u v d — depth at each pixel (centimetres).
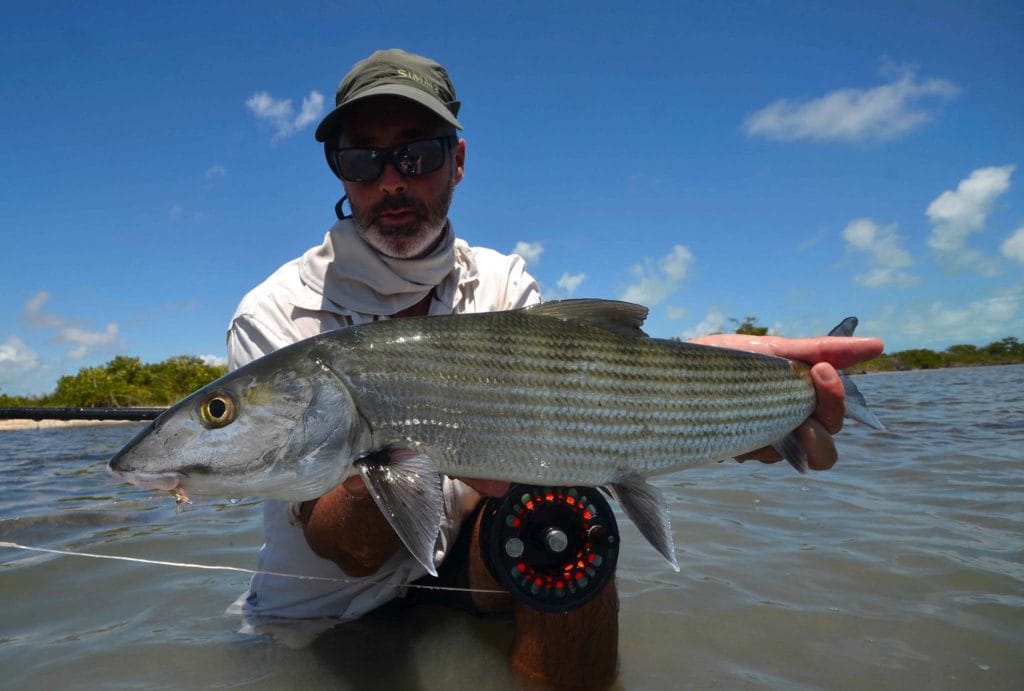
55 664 61
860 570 80
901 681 56
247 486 53
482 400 57
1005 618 66
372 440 55
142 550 96
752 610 71
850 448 173
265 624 69
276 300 71
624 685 57
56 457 204
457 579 71
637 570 84
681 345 63
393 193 69
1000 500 111
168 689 57
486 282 79
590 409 59
